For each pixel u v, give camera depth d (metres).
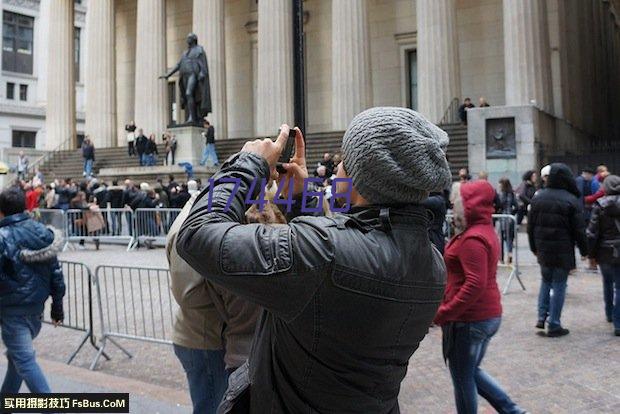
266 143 2.17
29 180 29.11
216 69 28.72
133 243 18.38
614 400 5.35
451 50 23.72
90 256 16.39
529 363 6.47
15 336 4.65
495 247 4.34
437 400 5.44
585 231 7.59
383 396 1.88
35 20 57.38
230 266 1.74
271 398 1.93
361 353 1.78
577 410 5.12
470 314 4.24
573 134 25.86
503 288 10.81
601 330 7.85
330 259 1.71
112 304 9.70
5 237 4.57
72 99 35.56
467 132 21.66
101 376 5.82
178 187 19.36
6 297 4.61
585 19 31.72
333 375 1.79
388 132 1.84
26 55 56.72
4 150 34.72
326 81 31.06
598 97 34.53
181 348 3.50
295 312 1.74
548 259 7.50
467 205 4.30
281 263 1.70
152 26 30.44
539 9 22.66
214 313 3.38
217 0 28.98
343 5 25.23
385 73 30.12
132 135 30.59
